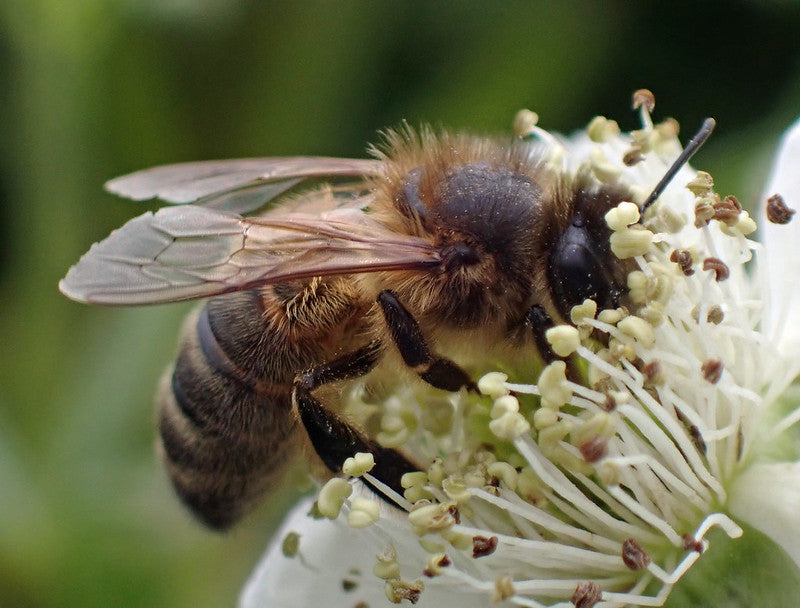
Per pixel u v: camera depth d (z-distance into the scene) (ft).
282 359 0.20
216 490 0.21
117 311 0.25
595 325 0.18
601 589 0.19
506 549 0.19
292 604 0.20
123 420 0.25
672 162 0.20
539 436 0.19
